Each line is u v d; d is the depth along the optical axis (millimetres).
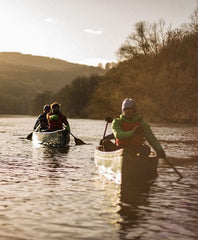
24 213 5320
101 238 4324
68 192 6656
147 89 47594
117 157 7496
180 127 35938
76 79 97438
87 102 88562
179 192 6711
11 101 168625
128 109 7754
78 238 4320
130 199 6152
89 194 6500
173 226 4766
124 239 4297
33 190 6812
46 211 5438
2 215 5219
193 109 46438
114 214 5297
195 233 4504
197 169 9484
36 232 4520
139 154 7480
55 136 16219
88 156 12242
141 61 49375
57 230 4602
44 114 18719
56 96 114812
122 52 50594
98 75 95500
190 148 15109
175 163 10633
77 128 34438
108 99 54812
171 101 46906
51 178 8031
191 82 43688
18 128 33000
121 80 53062
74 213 5336
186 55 46125
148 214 5289
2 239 4254
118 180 7473
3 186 7156
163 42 48938
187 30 45500
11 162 10578
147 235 4426
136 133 7375
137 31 49281
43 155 12461
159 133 25828
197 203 5930
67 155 12531
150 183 7527
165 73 46094
